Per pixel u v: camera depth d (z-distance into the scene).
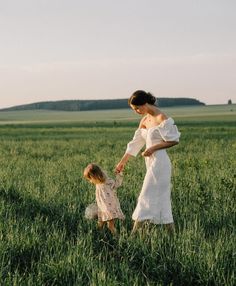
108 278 5.36
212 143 30.58
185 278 5.77
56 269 5.74
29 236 7.05
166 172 7.79
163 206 7.74
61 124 90.12
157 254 6.30
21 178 13.31
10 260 6.23
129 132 53.91
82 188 11.18
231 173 13.45
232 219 8.31
